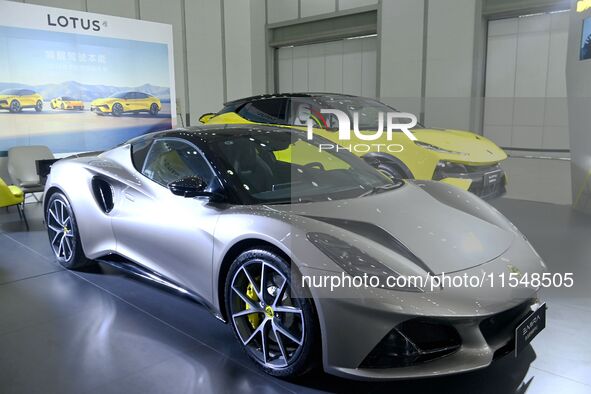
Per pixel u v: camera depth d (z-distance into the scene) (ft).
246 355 6.38
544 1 25.07
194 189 6.64
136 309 7.88
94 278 9.36
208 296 6.59
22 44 17.47
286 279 5.42
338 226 5.67
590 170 12.17
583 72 13.01
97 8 26.61
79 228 9.16
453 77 27.99
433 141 10.46
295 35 35.22
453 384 5.59
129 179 8.20
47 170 11.62
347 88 33.71
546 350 6.25
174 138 7.97
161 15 29.99
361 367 5.04
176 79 31.45
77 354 6.46
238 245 6.07
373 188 7.30
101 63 20.08
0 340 6.89
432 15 28.17
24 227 13.62
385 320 4.82
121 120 21.11
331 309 5.01
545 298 7.70
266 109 15.40
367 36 32.17
